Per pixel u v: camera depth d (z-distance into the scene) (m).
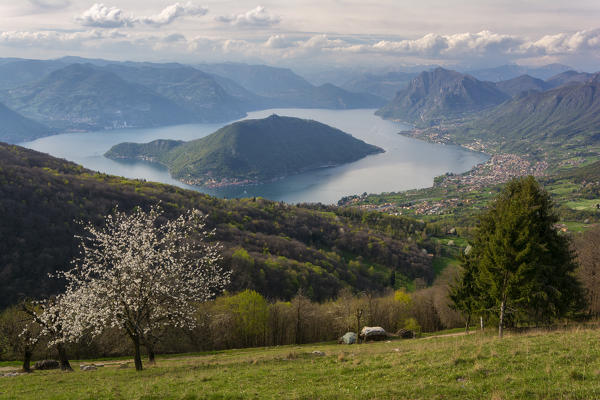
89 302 27.00
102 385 22.38
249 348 53.09
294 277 101.12
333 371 20.28
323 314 64.19
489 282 32.03
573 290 34.06
